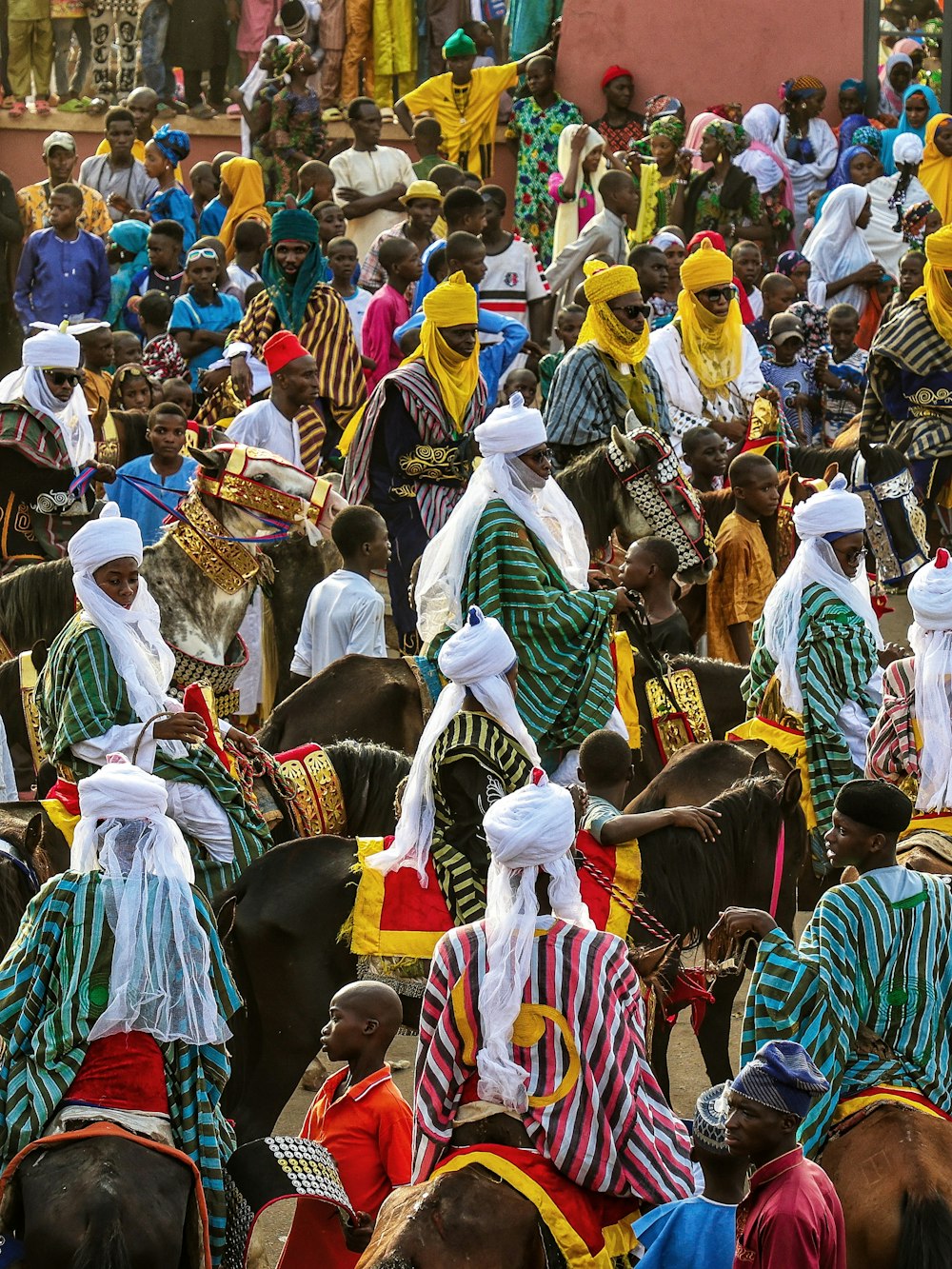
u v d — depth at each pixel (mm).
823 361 21906
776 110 28094
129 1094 7766
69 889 7840
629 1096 7285
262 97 27016
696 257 17719
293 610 14672
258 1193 7820
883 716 10516
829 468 15461
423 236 22719
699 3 28297
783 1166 6754
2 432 15250
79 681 9781
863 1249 7355
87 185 26562
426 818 9336
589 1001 7312
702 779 11070
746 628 15078
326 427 18875
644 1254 7199
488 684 9164
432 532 15477
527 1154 7254
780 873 10070
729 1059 11297
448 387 15453
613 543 15430
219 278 22812
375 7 28188
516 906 7375
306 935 9492
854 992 8023
